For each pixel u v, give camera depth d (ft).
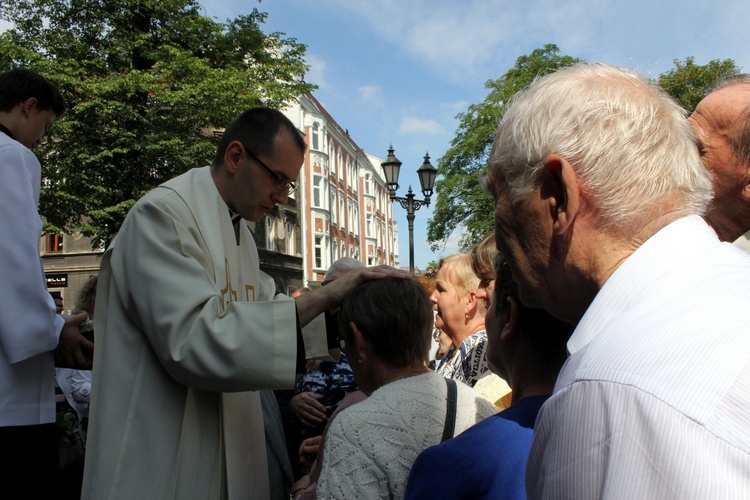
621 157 2.51
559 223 2.65
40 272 5.97
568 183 2.58
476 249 7.04
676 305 2.22
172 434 5.12
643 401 1.98
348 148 131.95
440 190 80.48
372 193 154.71
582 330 2.48
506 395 6.24
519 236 2.95
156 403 5.15
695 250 2.41
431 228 81.20
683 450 1.86
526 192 2.81
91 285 11.45
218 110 45.47
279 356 4.89
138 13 46.60
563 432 2.23
